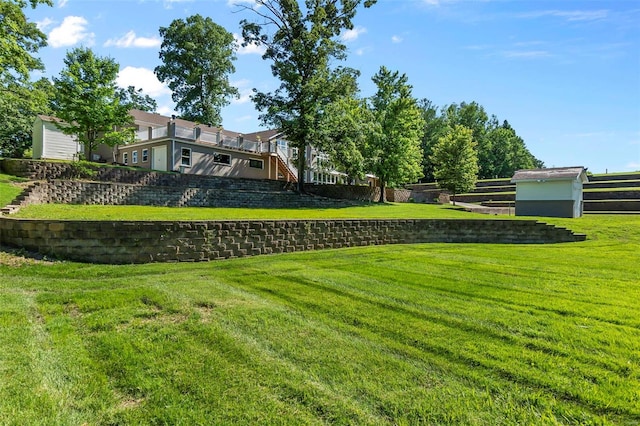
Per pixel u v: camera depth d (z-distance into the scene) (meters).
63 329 3.63
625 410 2.25
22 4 13.91
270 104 22.83
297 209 18.41
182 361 2.96
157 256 7.23
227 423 2.19
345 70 22.98
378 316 4.08
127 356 3.03
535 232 12.68
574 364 2.88
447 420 2.19
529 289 5.37
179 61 38.72
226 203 17.91
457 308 4.37
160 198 15.82
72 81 19.14
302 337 3.48
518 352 3.11
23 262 6.30
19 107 28.31
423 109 62.81
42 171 14.54
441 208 24.89
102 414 2.28
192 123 29.44
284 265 7.27
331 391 2.53
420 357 3.04
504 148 63.31
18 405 2.33
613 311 4.23
